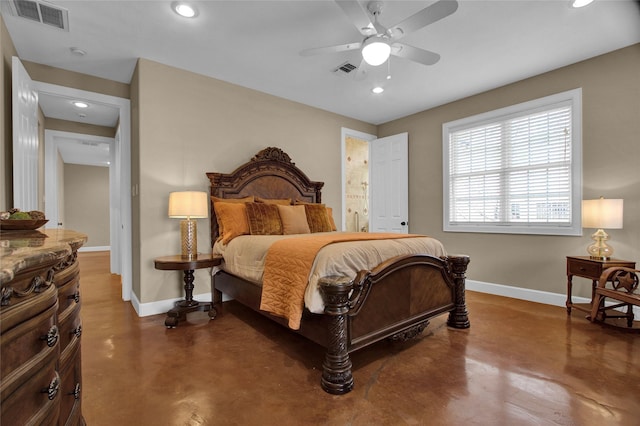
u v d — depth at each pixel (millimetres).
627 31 2693
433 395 1718
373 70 3385
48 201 4570
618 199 2848
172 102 3285
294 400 1683
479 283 4059
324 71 3422
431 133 4609
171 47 2914
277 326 2844
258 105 3957
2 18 2441
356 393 1747
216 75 3514
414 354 2234
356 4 1900
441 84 3762
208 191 3545
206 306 3031
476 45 2893
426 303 2488
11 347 646
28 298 711
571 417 1519
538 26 2607
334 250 1983
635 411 1559
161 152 3213
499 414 1546
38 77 3148
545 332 2625
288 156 4141
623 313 2969
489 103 3953
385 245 2293
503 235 3850
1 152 2453
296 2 2299
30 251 717
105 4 2303
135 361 2133
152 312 3150
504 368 2014
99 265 6371
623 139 2988
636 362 2072
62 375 988
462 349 2312
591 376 1898
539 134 3555
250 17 2469
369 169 5414
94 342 2455
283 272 2119
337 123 4836
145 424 1488
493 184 3947
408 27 2074
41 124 4246
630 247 2959
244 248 2775
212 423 1496
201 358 2188
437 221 4527
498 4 2324
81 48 2902
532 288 3600
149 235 3135
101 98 3471
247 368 2043
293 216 3506
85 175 9438
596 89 3133
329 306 1795
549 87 3445
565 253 3350
